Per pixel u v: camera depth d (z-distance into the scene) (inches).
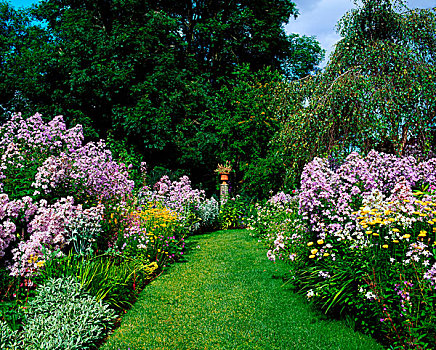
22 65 561.3
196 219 400.2
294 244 195.6
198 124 621.3
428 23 286.7
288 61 733.9
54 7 606.2
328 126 280.5
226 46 644.7
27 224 190.1
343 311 150.1
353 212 145.2
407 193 136.3
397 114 262.4
